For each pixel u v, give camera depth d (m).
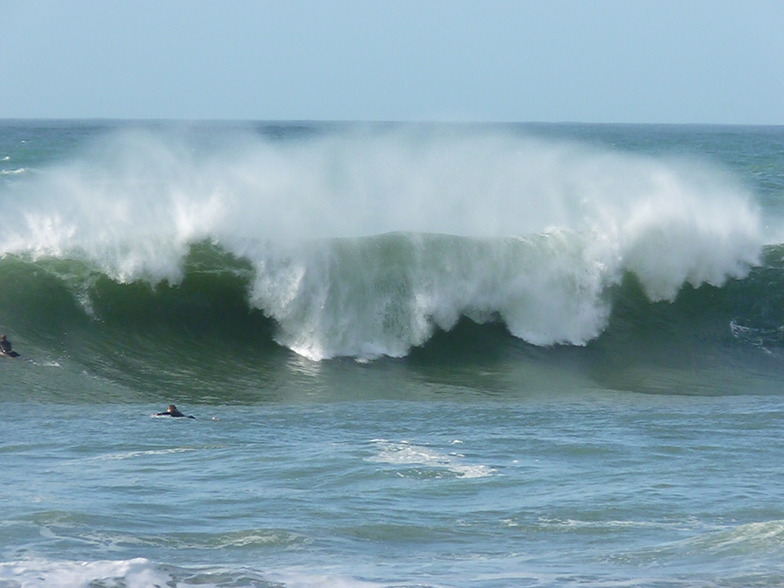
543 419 65.50
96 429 58.91
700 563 37.88
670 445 57.44
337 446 55.38
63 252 83.00
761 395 78.50
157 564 35.69
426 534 41.25
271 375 77.31
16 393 67.56
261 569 36.00
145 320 80.50
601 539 41.00
